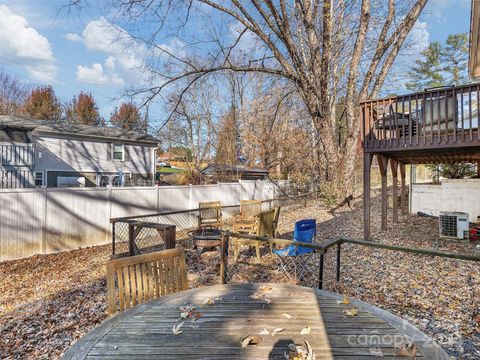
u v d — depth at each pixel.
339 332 1.59
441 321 3.13
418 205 10.02
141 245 8.00
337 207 12.05
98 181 16.52
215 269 5.37
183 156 23.55
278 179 18.31
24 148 13.29
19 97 29.67
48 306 4.21
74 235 7.74
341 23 12.66
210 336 1.55
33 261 6.63
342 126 14.64
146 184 18.86
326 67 11.55
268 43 11.16
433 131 5.72
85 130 16.31
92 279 5.29
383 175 7.53
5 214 6.64
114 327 1.67
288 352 1.39
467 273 4.50
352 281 4.37
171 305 1.97
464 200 8.44
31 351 3.05
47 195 7.27
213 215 9.56
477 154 7.02
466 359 2.45
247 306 1.94
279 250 4.84
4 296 4.73
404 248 2.96
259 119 20.66
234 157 20.77
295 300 2.04
